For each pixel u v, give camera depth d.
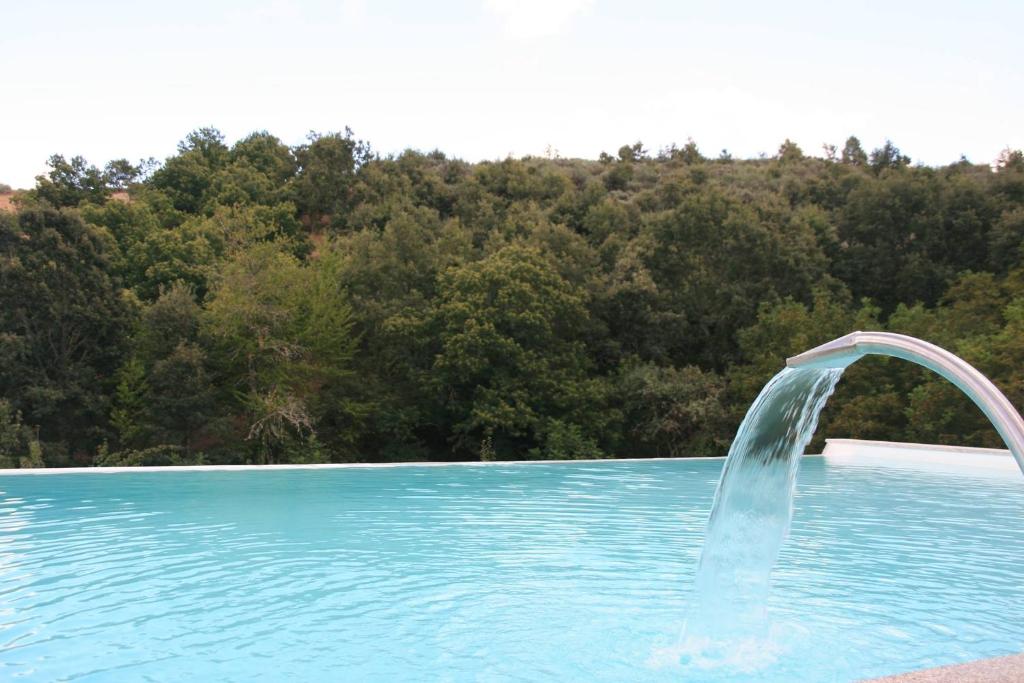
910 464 13.64
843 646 4.10
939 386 17.25
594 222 27.84
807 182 35.09
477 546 6.77
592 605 4.85
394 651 3.96
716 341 24.86
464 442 21.00
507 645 4.06
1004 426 2.00
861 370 19.55
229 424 18.67
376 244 23.03
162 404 18.11
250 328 19.22
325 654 3.89
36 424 17.64
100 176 31.80
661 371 22.52
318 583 5.39
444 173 37.59
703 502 9.62
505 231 26.17
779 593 5.25
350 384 20.70
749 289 24.86
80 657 3.81
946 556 6.54
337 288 21.47
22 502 9.05
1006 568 6.07
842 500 9.91
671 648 4.03
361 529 7.59
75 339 18.81
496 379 20.50
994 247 25.70
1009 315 18.73
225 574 5.64
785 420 3.71
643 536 7.30
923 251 26.78
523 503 9.46
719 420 21.22
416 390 21.05
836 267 27.23
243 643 4.05
